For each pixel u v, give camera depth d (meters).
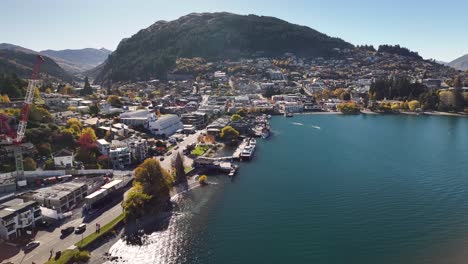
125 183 179.12
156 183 162.38
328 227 145.38
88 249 125.12
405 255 125.00
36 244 123.44
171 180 181.25
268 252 127.31
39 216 138.12
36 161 199.25
